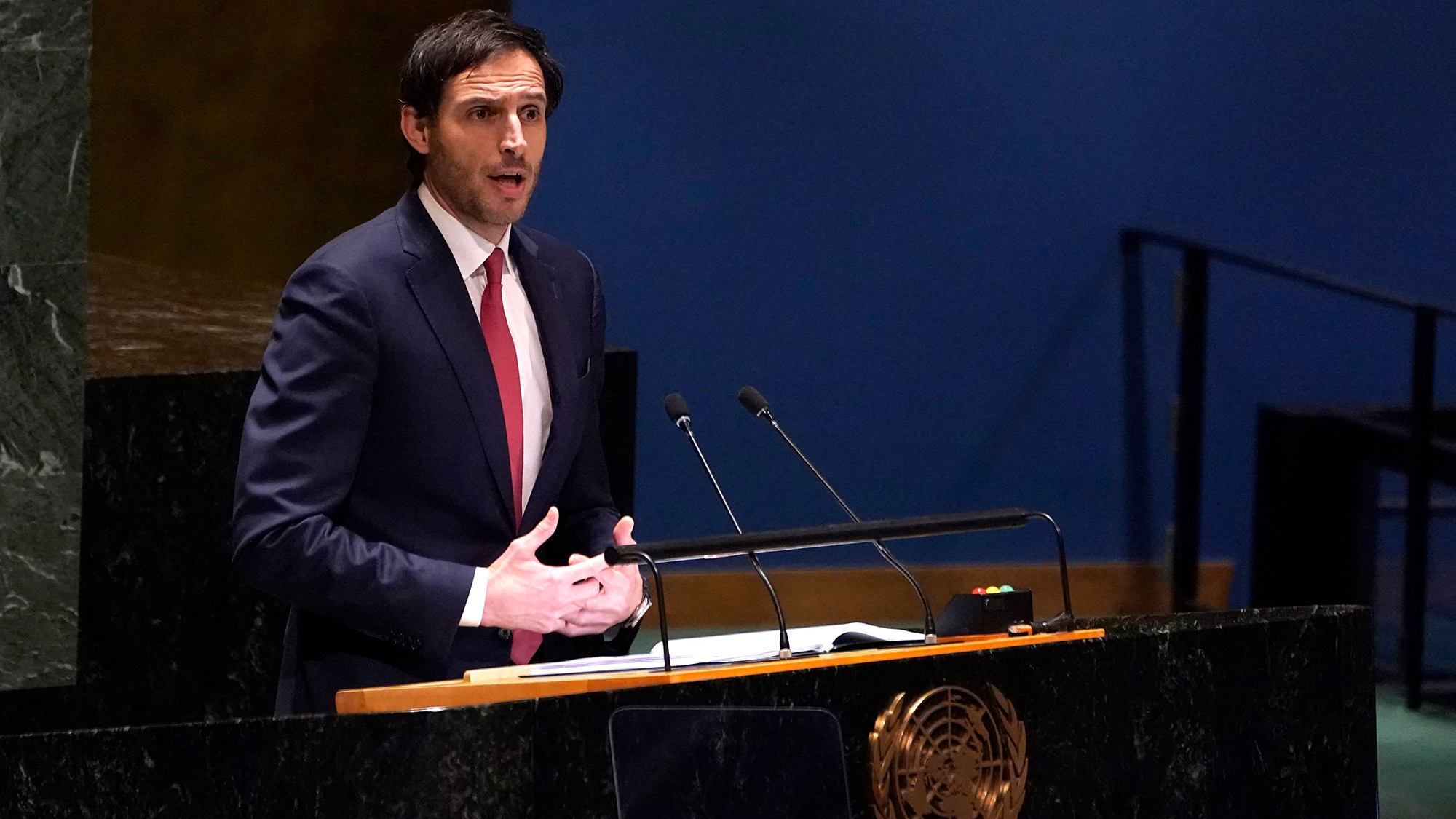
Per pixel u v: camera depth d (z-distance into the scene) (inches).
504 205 308.3
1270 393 771.4
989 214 756.0
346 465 297.7
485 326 319.0
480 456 308.7
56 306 503.8
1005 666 247.8
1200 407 765.9
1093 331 766.5
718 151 734.5
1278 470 764.0
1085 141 757.9
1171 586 769.6
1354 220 770.2
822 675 232.2
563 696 216.2
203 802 217.3
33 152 502.6
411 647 281.0
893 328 753.6
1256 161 765.9
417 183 321.1
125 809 219.6
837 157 743.1
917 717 236.7
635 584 293.1
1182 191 764.6
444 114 305.6
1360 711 290.7
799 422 750.5
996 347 761.0
